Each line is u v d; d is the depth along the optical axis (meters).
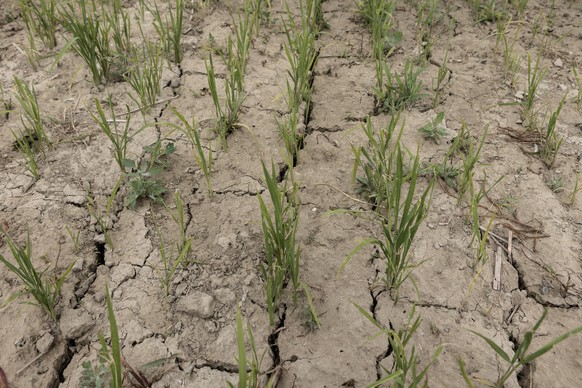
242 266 2.23
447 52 3.23
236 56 3.16
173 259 2.26
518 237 2.35
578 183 2.58
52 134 2.77
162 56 2.98
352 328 2.04
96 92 3.03
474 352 1.97
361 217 2.39
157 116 2.90
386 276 2.19
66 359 1.97
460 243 2.32
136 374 1.83
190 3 3.65
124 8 3.64
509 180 2.59
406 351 1.97
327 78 3.20
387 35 3.38
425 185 2.55
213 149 2.73
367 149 2.75
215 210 2.46
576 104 3.01
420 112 2.96
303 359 1.96
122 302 2.11
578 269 2.23
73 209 2.43
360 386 1.88
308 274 2.21
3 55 3.25
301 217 2.43
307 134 2.87
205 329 2.04
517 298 2.15
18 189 2.50
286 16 3.63
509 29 3.57
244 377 1.49
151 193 2.44
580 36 3.51
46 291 2.02
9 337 1.97
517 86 3.12
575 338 2.00
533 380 1.90
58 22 3.19
